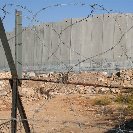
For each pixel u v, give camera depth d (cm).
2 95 1858
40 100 1798
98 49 3288
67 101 1716
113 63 2992
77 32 3366
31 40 3356
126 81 2369
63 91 2053
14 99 432
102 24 3272
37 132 873
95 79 2523
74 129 934
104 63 2992
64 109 1470
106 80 2488
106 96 1716
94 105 1524
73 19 3291
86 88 2094
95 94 1933
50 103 1667
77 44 3375
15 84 430
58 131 912
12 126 432
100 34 3262
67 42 3372
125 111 1109
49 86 2111
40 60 3369
